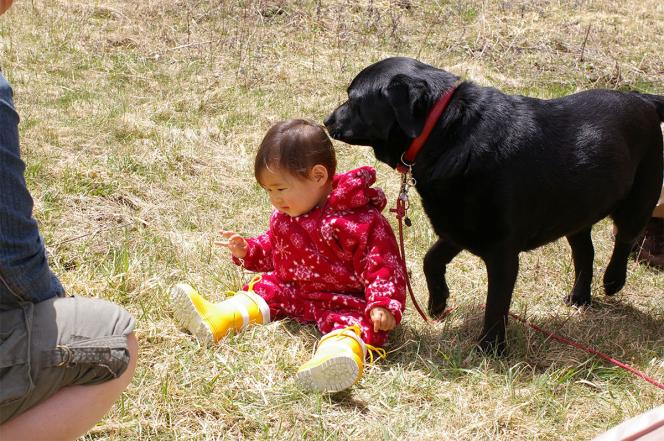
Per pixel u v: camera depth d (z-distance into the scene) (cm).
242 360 307
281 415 278
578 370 322
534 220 329
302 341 328
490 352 331
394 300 312
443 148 316
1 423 188
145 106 574
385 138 329
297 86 646
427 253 361
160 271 375
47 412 193
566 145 332
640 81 730
